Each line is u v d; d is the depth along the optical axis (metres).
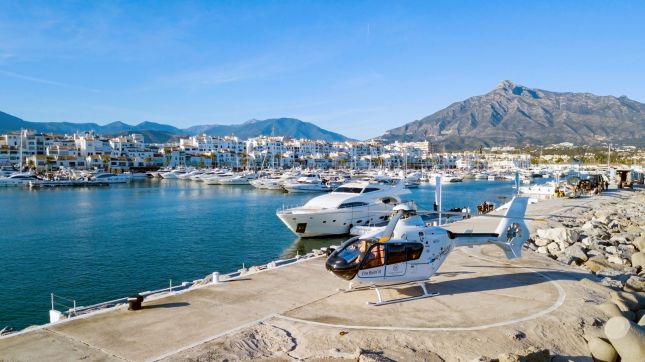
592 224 32.94
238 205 63.22
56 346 9.28
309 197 76.75
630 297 12.97
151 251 32.66
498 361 8.77
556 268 16.89
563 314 11.60
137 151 170.75
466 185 119.44
